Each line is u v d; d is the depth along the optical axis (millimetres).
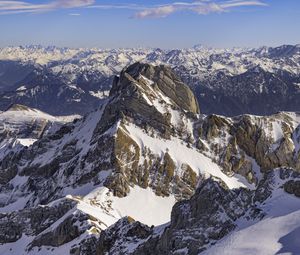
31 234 165750
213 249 91250
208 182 108312
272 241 86500
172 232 104062
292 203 97438
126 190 196750
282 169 107500
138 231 119188
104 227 147625
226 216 99625
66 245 139875
